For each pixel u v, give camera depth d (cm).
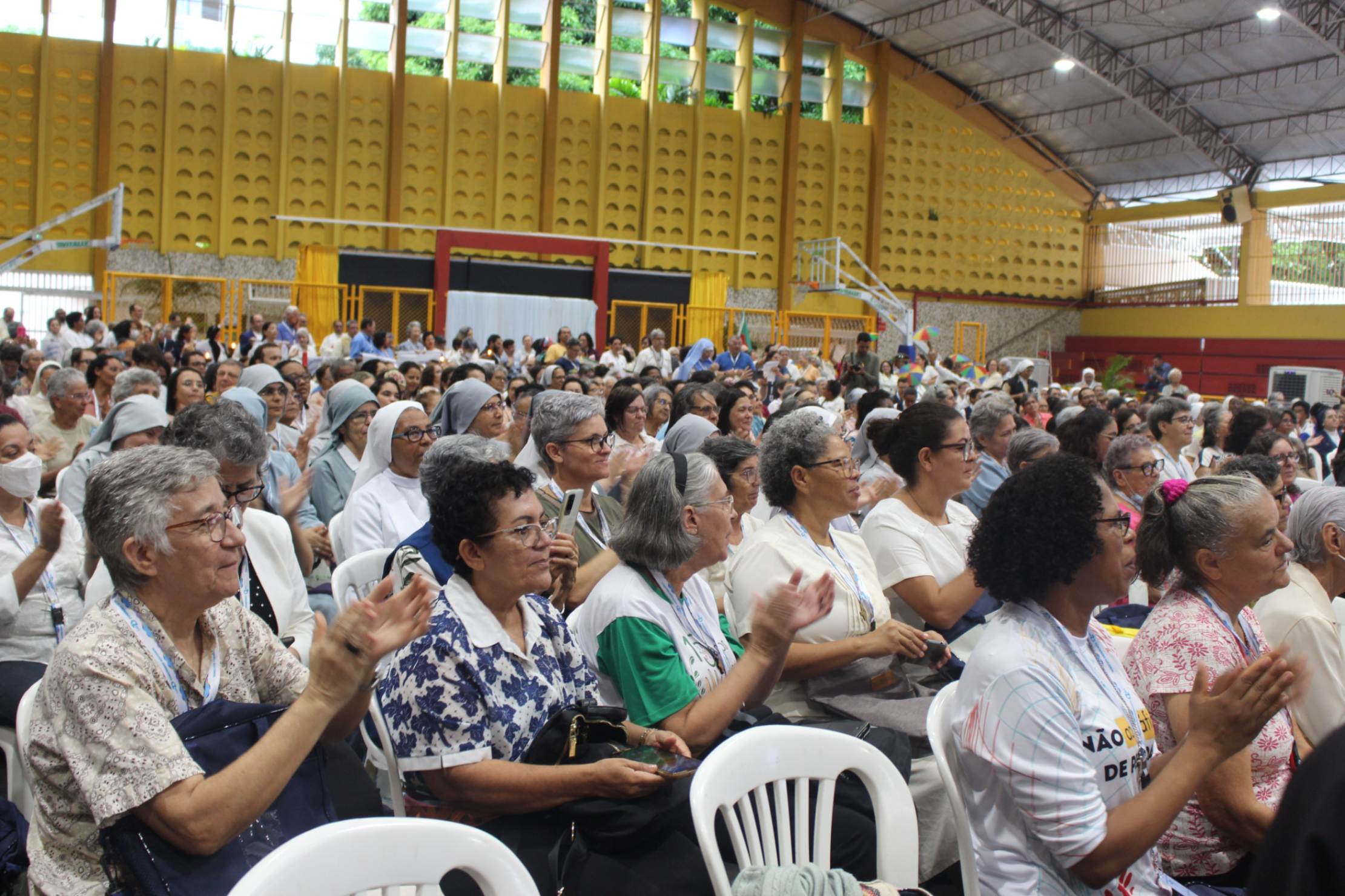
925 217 2822
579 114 2531
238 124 2319
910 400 1580
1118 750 258
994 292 2898
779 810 267
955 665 409
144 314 2228
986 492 609
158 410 511
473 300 2150
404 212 2430
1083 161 2906
